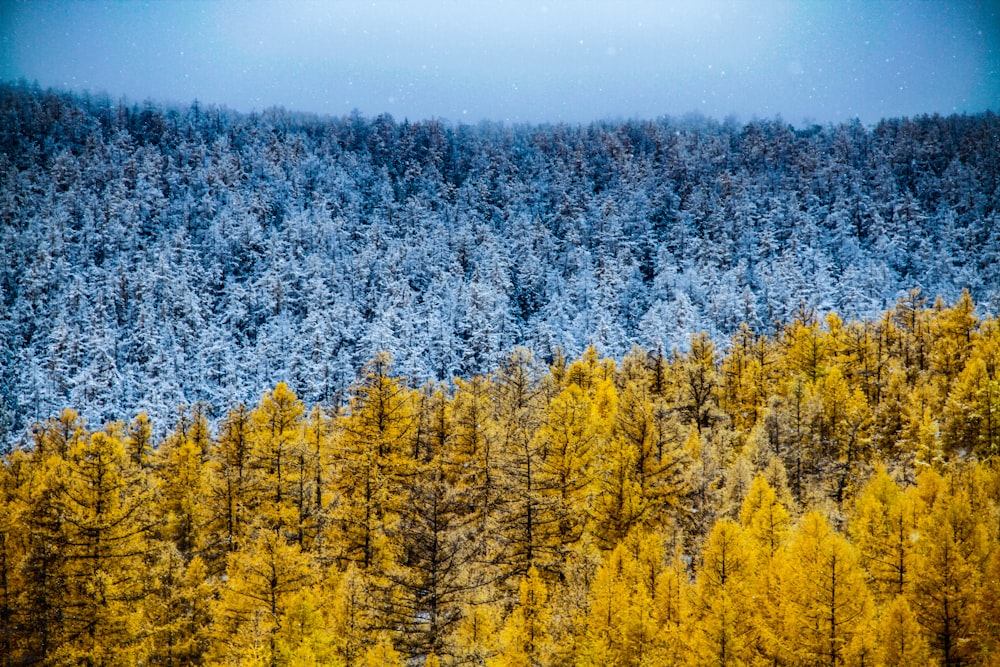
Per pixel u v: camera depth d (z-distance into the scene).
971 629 21.17
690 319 112.75
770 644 21.36
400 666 22.08
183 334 119.38
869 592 21.73
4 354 117.31
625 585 23.16
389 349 103.44
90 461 25.94
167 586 25.97
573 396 41.53
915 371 56.09
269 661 21.39
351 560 28.09
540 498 27.78
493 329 120.88
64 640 23.53
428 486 23.83
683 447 35.88
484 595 23.67
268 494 32.28
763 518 27.70
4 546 24.72
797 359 57.19
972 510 26.08
